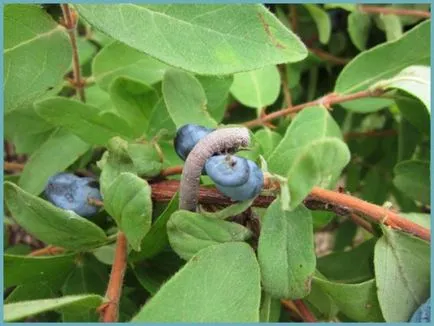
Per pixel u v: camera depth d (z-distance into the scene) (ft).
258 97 0.59
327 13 0.71
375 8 0.68
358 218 0.52
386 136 0.72
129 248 0.47
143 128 0.52
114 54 0.57
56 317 0.57
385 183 0.71
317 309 0.51
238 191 0.41
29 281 0.48
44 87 0.49
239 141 0.42
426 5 0.71
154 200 0.47
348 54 0.74
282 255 0.43
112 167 0.45
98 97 0.59
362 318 0.46
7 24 0.48
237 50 0.45
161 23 0.44
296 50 0.44
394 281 0.45
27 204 0.45
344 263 0.55
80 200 0.47
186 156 0.45
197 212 0.44
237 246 0.42
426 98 0.50
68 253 0.49
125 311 0.52
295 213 0.44
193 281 0.40
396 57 0.57
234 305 0.40
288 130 0.53
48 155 0.54
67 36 0.50
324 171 0.40
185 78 0.50
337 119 0.71
